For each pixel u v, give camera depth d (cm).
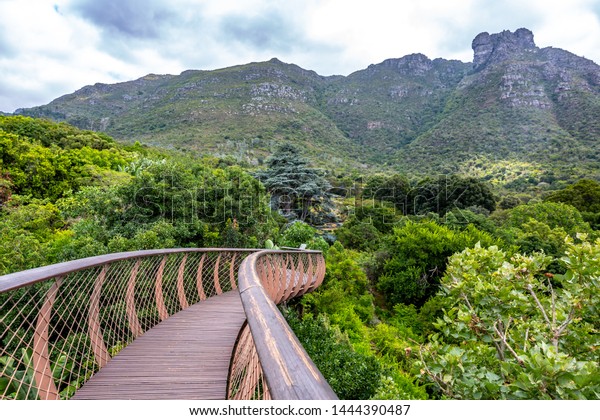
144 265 520
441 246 1828
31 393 334
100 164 2950
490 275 396
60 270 238
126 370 331
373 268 1995
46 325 260
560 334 328
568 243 349
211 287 867
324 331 928
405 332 1488
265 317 117
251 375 212
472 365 316
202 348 391
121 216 1148
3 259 787
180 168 1384
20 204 1620
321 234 2788
